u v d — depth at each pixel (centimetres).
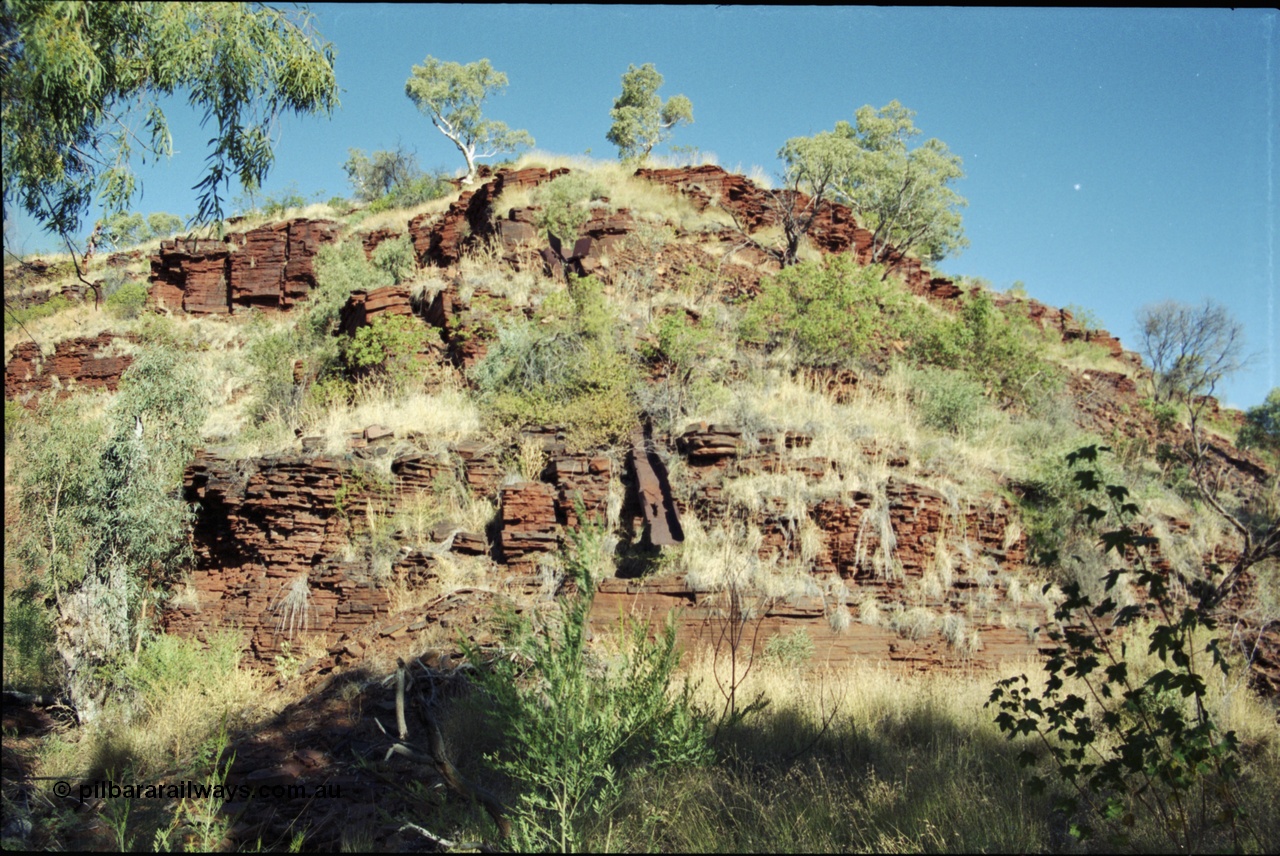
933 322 2164
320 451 1493
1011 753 871
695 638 1192
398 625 1186
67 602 1262
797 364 1880
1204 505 1856
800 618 1224
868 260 2881
